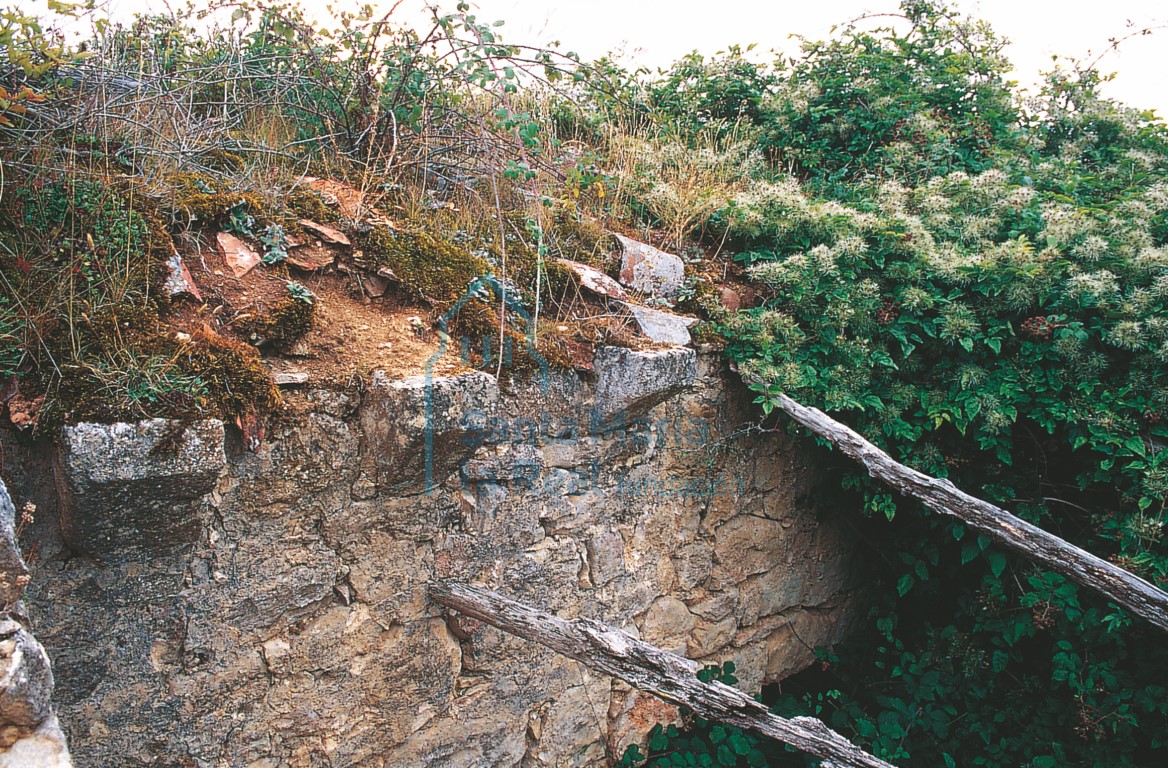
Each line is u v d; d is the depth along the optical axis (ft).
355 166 11.56
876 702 14.28
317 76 11.69
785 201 13.12
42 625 6.84
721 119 17.87
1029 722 13.24
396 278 9.48
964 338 12.02
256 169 10.25
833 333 12.18
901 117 17.07
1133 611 9.71
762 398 11.51
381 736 9.29
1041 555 10.16
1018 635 12.75
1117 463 12.01
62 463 6.40
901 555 13.92
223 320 8.13
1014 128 18.47
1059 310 12.38
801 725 8.83
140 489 6.66
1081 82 18.45
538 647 10.75
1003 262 12.29
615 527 11.34
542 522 10.42
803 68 18.30
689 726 13.20
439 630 9.65
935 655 13.93
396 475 8.40
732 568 13.19
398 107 11.53
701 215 13.69
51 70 8.75
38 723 4.67
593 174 12.17
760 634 14.03
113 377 6.86
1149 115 18.17
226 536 7.70
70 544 6.88
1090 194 16.11
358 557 8.70
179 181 9.14
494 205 11.85
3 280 7.08
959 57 17.94
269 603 8.11
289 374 8.02
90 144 8.77
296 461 7.98
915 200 14.24
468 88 11.98
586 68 11.56
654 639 12.33
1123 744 12.28
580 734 11.71
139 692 7.46
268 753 8.43
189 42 11.69
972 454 13.00
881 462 10.93
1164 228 13.66
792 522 13.99
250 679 8.14
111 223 7.89
